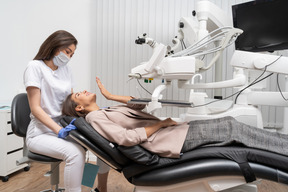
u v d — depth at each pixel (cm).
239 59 129
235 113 143
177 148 107
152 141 112
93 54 253
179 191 107
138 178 106
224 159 100
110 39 251
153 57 113
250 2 160
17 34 264
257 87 163
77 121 115
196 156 103
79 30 261
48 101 145
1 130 202
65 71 161
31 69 137
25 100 157
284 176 93
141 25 246
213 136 111
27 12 269
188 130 122
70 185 125
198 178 101
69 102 146
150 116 142
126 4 247
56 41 139
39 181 204
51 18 265
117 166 113
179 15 242
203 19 157
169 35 244
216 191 101
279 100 143
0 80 246
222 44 130
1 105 221
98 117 117
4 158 201
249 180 97
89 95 146
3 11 246
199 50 142
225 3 233
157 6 244
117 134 106
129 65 251
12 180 205
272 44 151
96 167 136
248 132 109
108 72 253
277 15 147
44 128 140
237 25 169
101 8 250
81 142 112
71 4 262
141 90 250
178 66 111
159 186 105
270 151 99
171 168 104
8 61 254
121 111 134
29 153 138
